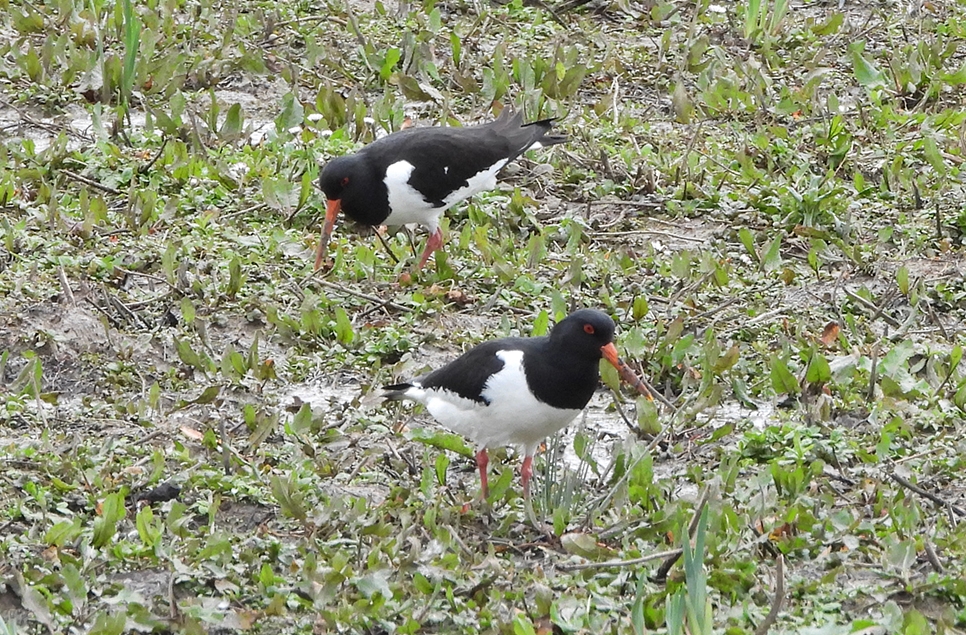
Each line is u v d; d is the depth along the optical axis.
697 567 7.98
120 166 15.79
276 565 9.38
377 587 8.98
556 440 10.88
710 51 20.02
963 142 16.98
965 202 15.64
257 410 11.59
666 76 19.44
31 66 17.75
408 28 20.22
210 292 13.30
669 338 12.56
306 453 10.93
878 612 9.01
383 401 11.50
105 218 14.55
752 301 13.77
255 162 15.94
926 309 13.59
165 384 12.06
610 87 19.08
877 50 20.27
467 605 8.92
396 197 14.02
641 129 17.61
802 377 12.25
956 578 9.15
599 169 16.52
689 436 11.50
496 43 20.14
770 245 14.41
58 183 15.31
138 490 10.19
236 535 9.66
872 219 15.54
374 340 12.84
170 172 15.64
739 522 9.75
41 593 8.74
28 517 9.64
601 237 15.13
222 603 8.88
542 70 18.59
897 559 9.36
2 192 14.66
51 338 12.29
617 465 10.48
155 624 8.66
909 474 10.67
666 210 15.77
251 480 10.37
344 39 19.86
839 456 10.91
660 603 9.11
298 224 15.06
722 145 17.22
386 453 11.02
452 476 10.91
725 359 12.29
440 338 12.95
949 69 19.81
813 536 9.76
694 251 14.74
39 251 13.81
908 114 18.08
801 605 9.04
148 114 16.61
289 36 19.84
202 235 14.41
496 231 15.09
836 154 16.77
